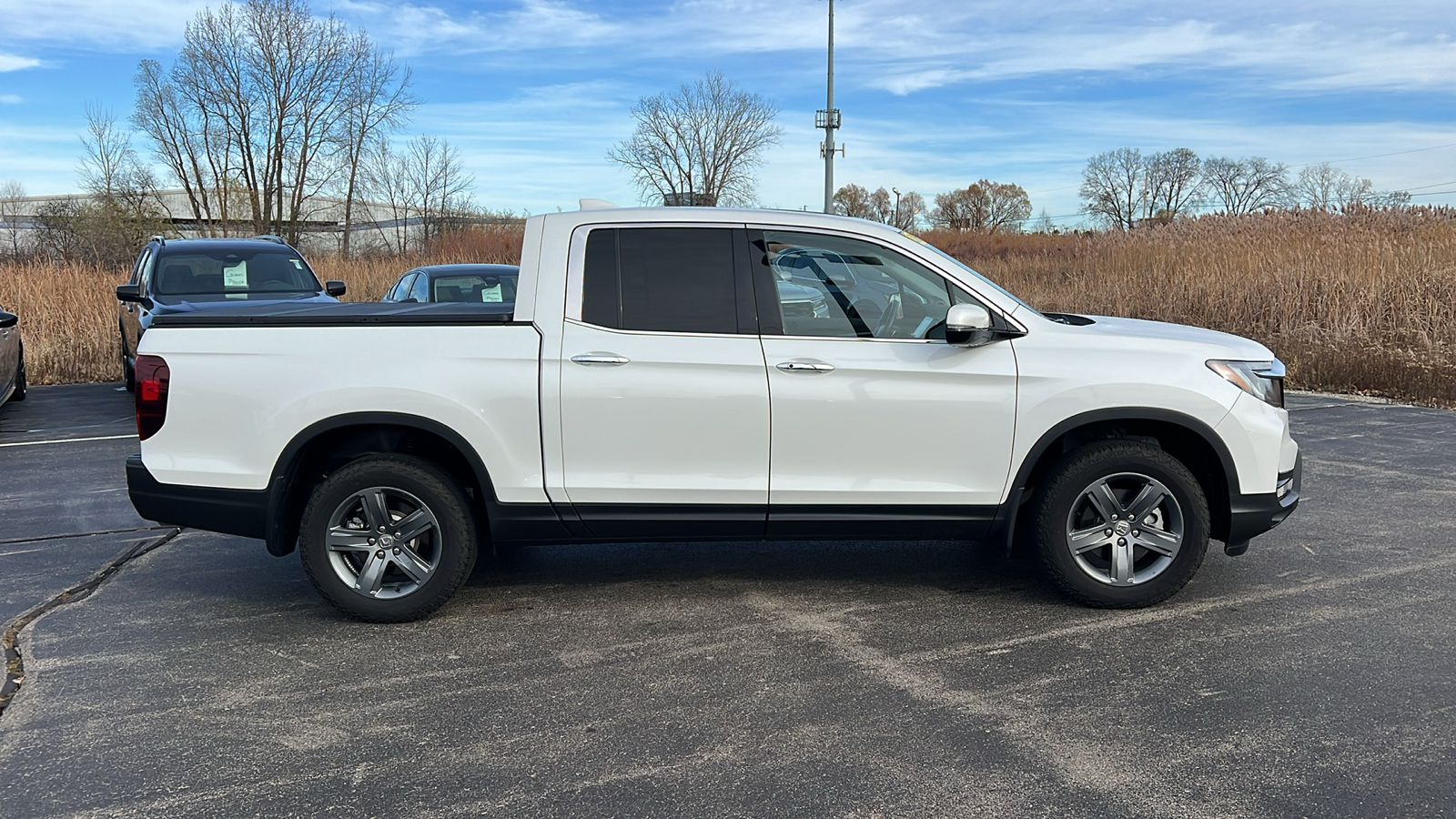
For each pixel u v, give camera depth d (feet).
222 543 18.86
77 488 23.70
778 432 13.83
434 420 13.73
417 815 9.23
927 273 14.19
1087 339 14.06
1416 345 38.40
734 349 13.78
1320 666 12.28
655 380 13.73
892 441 13.91
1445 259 44.29
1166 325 15.90
